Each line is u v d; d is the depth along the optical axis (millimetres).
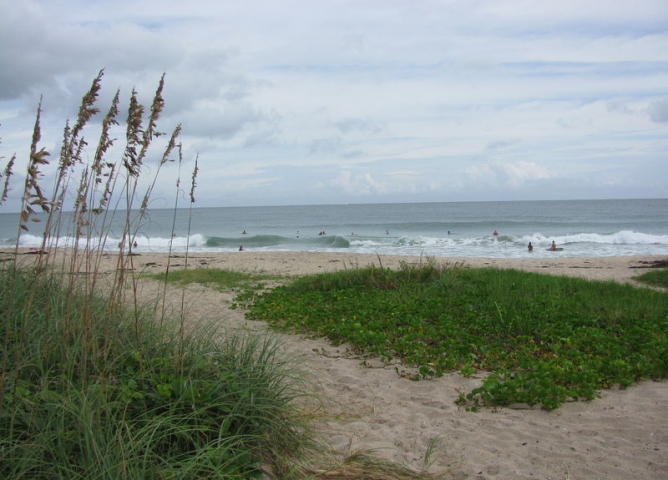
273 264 21906
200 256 25953
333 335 8016
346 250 32156
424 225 51125
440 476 3787
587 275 17594
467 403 5391
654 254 27625
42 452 2961
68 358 3740
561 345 7051
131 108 3521
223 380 4074
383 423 4859
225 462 3301
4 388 3139
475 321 8250
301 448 3994
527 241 34594
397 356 6984
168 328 5133
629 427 4680
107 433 3127
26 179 2881
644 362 6207
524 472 3900
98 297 5434
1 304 4539
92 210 3770
